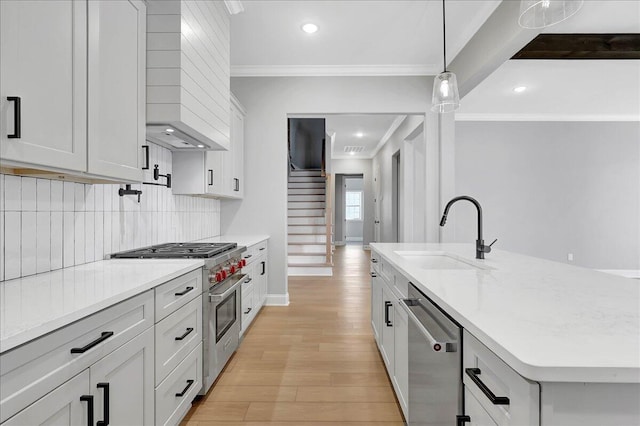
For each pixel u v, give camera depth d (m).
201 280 2.10
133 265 1.90
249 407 2.10
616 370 0.62
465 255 2.21
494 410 0.79
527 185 6.53
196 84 2.30
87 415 1.07
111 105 1.65
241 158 4.21
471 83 3.75
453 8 3.06
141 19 1.96
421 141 6.52
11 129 1.09
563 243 6.50
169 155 3.01
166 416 1.64
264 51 3.89
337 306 4.30
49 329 0.91
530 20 1.69
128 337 1.31
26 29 1.16
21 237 1.54
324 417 2.00
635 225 6.48
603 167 6.51
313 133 8.51
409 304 1.45
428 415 1.29
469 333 0.93
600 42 3.47
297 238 7.19
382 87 4.31
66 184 1.82
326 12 3.13
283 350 2.96
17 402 0.82
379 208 9.76
